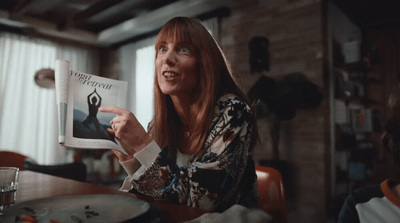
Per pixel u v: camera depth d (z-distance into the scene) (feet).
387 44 11.64
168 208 2.07
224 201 2.51
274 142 10.11
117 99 2.55
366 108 11.44
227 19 12.34
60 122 2.11
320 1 9.70
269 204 3.08
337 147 10.32
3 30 14.70
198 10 12.76
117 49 17.92
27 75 15.51
